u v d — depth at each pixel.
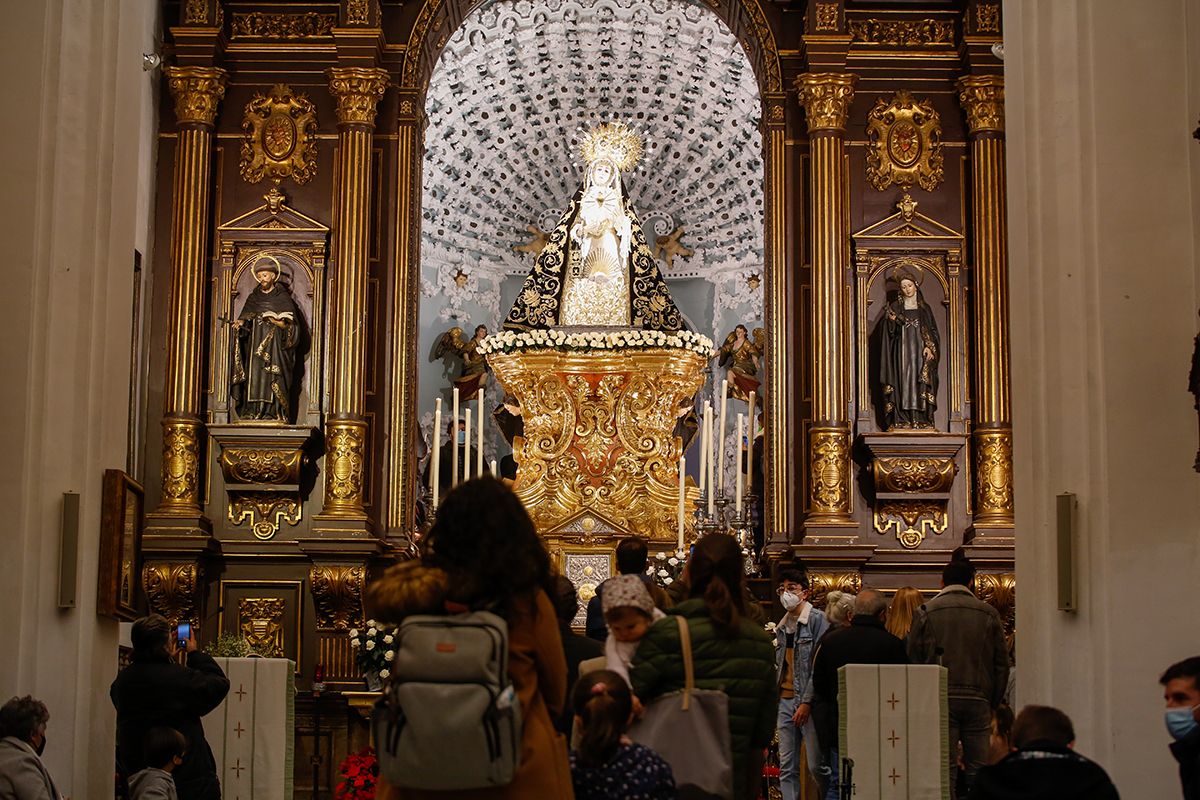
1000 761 6.10
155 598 15.12
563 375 16.38
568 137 19.36
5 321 9.41
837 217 15.89
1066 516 9.36
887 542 15.73
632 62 18.61
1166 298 9.37
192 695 9.40
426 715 5.50
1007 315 15.80
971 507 15.76
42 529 9.34
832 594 11.43
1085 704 9.19
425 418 18.62
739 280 19.34
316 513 15.70
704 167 19.39
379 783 5.99
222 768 9.84
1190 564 9.15
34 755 7.90
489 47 18.09
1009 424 15.59
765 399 16.20
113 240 10.02
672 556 14.62
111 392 10.00
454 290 19.25
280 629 15.44
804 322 16.14
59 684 9.41
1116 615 9.12
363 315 15.79
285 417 15.63
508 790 5.71
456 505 5.87
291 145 16.25
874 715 9.67
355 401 15.61
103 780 9.79
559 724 6.15
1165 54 9.55
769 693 7.11
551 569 6.12
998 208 15.93
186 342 15.65
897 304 15.89
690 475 18.59
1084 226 9.49
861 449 15.79
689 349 16.30
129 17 10.33
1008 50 10.33
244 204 16.16
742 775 6.94
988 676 10.46
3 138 9.55
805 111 16.30
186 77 16.03
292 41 16.42
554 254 17.03
